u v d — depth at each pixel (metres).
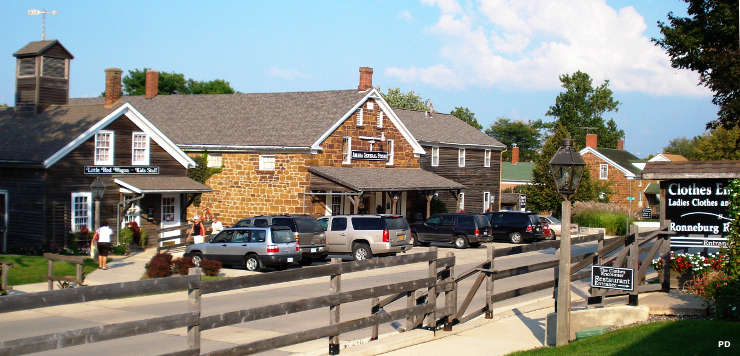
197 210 40.41
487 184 55.97
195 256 26.14
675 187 17.02
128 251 29.95
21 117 32.59
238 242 25.33
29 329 13.83
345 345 11.88
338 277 10.52
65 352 11.83
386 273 25.48
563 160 11.38
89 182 30.16
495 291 20.03
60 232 28.86
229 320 8.61
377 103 42.34
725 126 28.00
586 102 99.81
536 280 23.08
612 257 14.72
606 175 72.94
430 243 40.00
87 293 6.93
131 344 12.58
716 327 11.55
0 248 29.52
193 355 8.16
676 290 15.66
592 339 11.62
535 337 12.62
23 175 28.86
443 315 12.94
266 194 38.50
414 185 40.56
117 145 31.50
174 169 34.47
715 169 16.30
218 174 39.75
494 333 12.97
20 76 32.81
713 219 16.59
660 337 11.06
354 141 40.56
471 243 37.31
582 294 17.47
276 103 43.06
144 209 32.75
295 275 9.69
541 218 45.88
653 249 15.19
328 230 30.48
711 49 26.64
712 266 15.63
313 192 37.28
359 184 36.28
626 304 13.83
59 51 33.12
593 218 55.97
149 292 7.56
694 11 28.22
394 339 11.87
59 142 28.97
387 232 29.58
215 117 43.00
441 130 53.16
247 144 38.59
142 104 48.12
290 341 9.62
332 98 41.56
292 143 37.53
